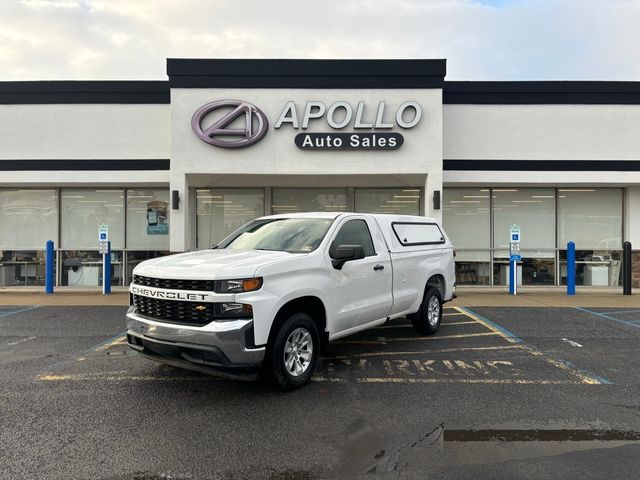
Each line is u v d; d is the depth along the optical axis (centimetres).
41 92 1289
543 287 1381
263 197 1388
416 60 1184
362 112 1179
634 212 1373
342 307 544
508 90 1301
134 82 1294
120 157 1294
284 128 1184
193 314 443
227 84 1177
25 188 1402
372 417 412
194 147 1177
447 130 1300
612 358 604
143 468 323
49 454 341
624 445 359
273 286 456
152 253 1400
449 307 1021
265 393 471
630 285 1230
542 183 1317
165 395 464
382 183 1330
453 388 486
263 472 319
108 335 739
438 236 794
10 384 498
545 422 402
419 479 310
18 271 1405
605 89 1295
